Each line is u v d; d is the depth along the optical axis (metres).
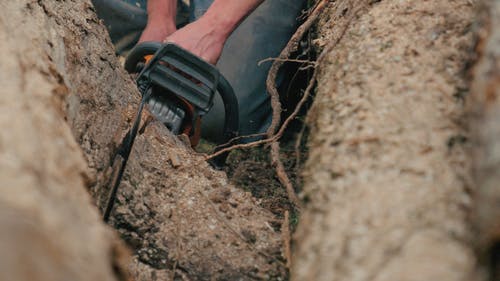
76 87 1.64
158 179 1.89
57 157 1.13
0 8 1.46
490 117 1.05
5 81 1.19
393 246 1.04
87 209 1.10
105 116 1.77
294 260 1.23
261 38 2.73
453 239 1.04
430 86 1.33
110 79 1.88
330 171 1.24
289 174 2.40
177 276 1.70
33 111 1.17
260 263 1.70
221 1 2.50
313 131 1.40
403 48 1.47
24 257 0.82
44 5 1.69
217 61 2.52
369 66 1.46
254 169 2.43
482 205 1.01
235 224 1.81
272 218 1.86
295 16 2.81
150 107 2.14
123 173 1.79
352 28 1.65
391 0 1.66
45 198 0.97
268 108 2.71
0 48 1.28
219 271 1.69
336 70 1.54
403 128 1.25
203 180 1.93
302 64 2.41
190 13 2.96
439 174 1.14
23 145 1.05
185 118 2.21
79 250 0.94
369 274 1.02
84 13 1.92
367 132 1.27
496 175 0.99
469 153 1.16
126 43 3.08
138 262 1.71
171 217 1.80
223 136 2.30
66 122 1.30
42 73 1.35
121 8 3.00
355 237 1.08
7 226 0.85
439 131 1.22
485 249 1.01
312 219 1.18
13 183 0.95
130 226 1.74
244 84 2.67
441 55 1.42
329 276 1.06
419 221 1.07
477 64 1.21
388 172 1.17
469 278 0.98
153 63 2.16
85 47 1.81
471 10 1.55
